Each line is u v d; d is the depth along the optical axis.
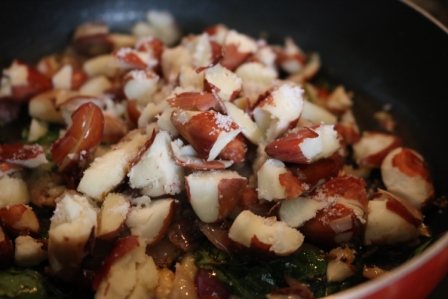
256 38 0.22
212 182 0.14
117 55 0.18
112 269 0.13
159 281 0.14
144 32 0.22
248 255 0.14
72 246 0.13
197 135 0.14
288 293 0.14
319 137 0.15
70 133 0.16
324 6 0.21
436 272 0.13
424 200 0.16
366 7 0.20
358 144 0.18
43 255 0.14
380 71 0.20
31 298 0.14
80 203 0.13
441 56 0.18
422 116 0.18
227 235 0.14
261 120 0.16
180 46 0.20
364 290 0.11
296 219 0.14
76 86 0.20
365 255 0.15
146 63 0.18
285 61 0.21
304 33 0.22
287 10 0.22
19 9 0.20
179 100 0.15
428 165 0.17
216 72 0.16
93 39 0.21
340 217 0.14
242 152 0.15
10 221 0.14
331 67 0.21
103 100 0.18
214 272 0.14
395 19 0.19
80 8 0.22
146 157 0.14
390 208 0.15
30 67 0.20
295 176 0.15
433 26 0.18
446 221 0.15
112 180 0.15
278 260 0.14
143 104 0.18
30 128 0.18
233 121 0.15
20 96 0.19
